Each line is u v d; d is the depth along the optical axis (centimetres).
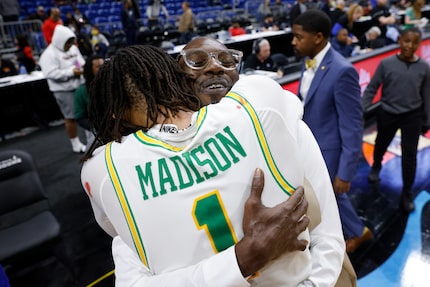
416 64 234
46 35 573
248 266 51
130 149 54
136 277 57
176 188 52
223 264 51
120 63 61
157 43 594
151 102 59
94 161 56
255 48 404
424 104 240
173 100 60
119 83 61
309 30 173
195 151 53
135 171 53
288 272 58
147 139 55
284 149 57
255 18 953
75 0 980
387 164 320
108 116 63
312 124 183
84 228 259
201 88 84
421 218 247
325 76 175
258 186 54
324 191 66
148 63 61
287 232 53
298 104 64
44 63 369
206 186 53
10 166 208
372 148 351
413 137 245
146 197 52
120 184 53
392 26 591
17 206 210
